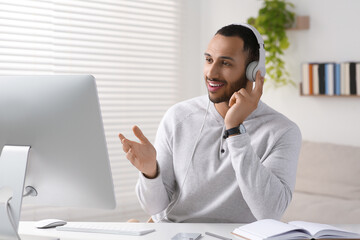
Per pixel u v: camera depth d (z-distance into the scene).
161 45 4.25
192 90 4.49
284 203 1.56
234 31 1.67
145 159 1.54
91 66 3.81
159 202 1.69
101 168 1.26
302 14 3.90
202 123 1.82
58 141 1.26
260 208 1.52
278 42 4.02
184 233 1.33
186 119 1.86
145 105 4.15
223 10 4.34
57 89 1.23
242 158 1.53
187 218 1.75
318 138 3.86
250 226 1.35
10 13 3.39
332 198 3.19
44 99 1.25
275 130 1.71
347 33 3.64
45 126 1.26
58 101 1.23
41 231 1.41
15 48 3.42
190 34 4.46
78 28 3.73
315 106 3.86
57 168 1.29
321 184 3.34
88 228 1.41
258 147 1.71
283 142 1.69
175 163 1.81
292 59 3.97
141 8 4.08
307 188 3.39
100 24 3.86
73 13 3.67
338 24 3.69
